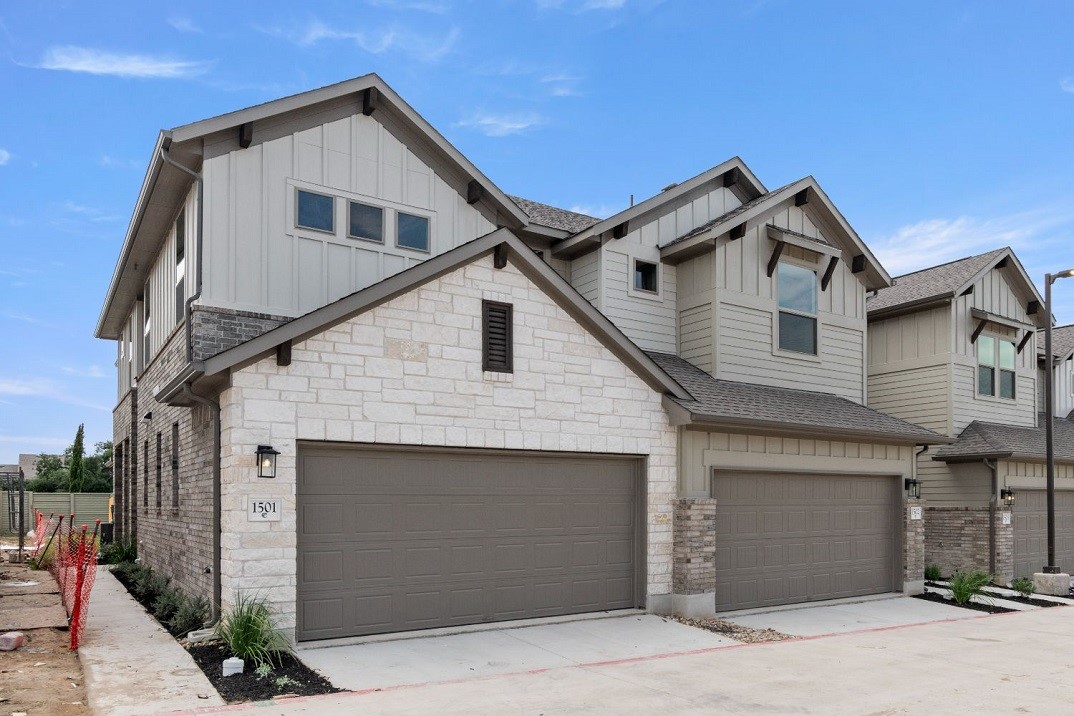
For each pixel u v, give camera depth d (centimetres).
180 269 1316
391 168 1336
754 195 1777
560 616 1147
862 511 1534
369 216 1305
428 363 1048
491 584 1093
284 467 937
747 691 827
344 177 1281
